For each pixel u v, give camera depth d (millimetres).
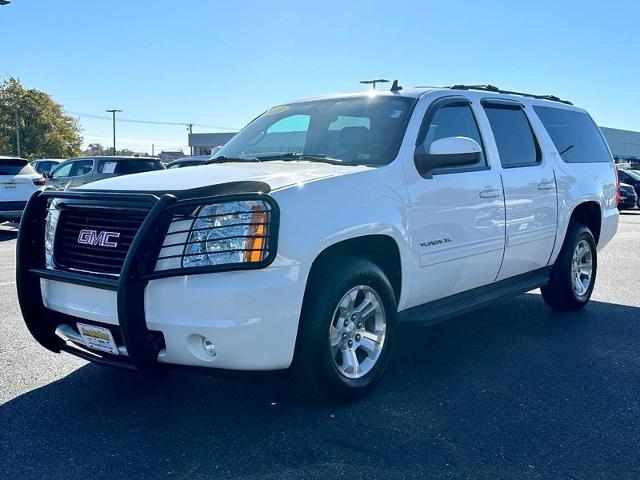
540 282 5863
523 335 5645
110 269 3547
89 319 3602
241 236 3346
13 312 6238
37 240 3941
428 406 3949
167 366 3547
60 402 3980
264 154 4902
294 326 3498
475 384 4359
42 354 4914
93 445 3396
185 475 3078
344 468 3148
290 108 5363
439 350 5180
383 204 4047
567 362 4875
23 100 70062
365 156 4395
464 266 4820
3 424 3652
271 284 3373
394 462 3215
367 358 4094
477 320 6188
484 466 3188
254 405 3941
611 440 3506
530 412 3879
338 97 5172
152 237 3318
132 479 3043
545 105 6258
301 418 3746
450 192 4598
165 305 3344
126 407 3906
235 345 3328
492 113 5426
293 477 3061
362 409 3891
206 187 3422
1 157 13609
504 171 5238
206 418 3746
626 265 9852
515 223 5316
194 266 3330
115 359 3701
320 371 3709
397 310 4371
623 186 27406
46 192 3928
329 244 3645
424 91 4891
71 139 75500
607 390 4273
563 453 3344
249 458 3250
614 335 5664
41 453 3303
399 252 4207
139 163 18188
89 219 3699
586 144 6801
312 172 3910
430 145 4582
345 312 3875
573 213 6449
